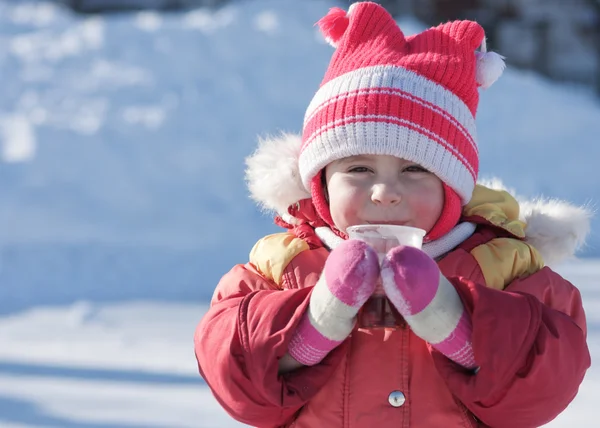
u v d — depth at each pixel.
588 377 7.46
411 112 3.74
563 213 4.10
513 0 40.81
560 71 41.09
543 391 3.32
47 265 14.05
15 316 11.28
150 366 8.39
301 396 3.44
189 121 19.28
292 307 3.47
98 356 8.87
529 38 40.91
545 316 3.40
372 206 3.67
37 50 21.94
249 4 24.67
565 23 41.12
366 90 3.78
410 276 3.16
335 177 3.76
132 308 11.54
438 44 3.96
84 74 20.94
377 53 3.90
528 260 3.77
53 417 6.77
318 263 3.79
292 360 3.44
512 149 23.08
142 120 19.06
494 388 3.28
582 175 22.67
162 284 13.34
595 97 38.31
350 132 3.74
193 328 10.23
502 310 3.30
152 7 39.53
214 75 21.09
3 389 7.61
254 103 20.58
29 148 17.66
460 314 3.30
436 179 3.77
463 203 3.87
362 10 4.01
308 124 3.95
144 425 6.53
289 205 4.09
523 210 4.18
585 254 15.06
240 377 3.46
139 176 17.61
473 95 3.98
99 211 16.62
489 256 3.72
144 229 16.33
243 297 3.69
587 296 11.49
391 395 3.54
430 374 3.56
